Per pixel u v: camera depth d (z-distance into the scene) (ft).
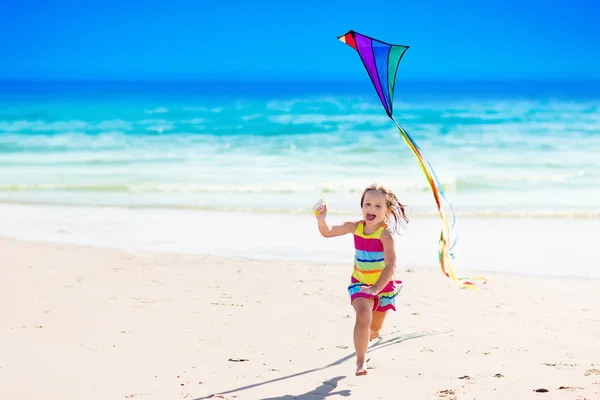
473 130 96.48
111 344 16.87
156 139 89.76
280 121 109.91
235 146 81.20
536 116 116.57
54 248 30.32
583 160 66.69
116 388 13.61
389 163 66.44
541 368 15.06
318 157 70.95
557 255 29.68
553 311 20.79
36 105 151.02
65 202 44.88
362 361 14.12
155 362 15.46
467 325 19.16
